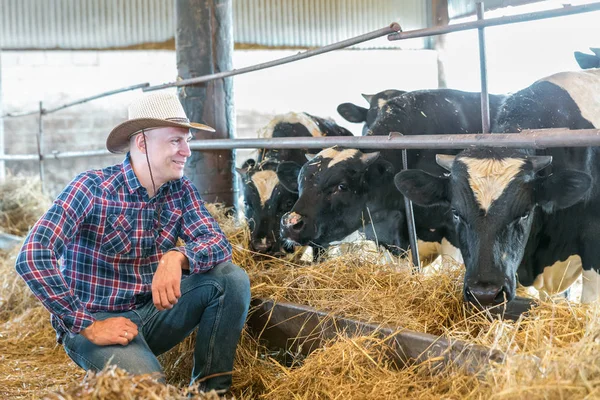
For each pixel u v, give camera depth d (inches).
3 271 225.8
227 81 248.4
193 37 243.0
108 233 116.3
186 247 116.1
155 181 116.6
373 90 547.2
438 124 191.0
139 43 481.4
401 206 188.2
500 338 105.3
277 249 199.9
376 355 116.6
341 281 144.9
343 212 177.2
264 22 487.8
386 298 132.3
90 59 517.7
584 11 120.1
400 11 504.7
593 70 176.4
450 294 132.2
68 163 527.5
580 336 104.7
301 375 116.8
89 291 117.3
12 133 513.7
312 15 494.6
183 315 120.1
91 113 525.3
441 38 470.6
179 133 114.3
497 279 123.1
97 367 107.4
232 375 130.1
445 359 108.0
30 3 467.8
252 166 221.1
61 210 109.7
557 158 151.1
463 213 132.8
